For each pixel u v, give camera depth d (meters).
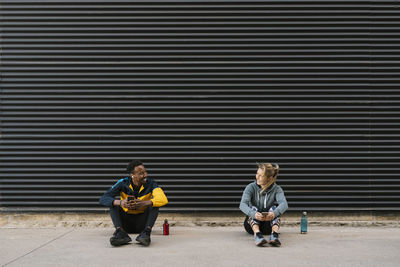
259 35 5.91
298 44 5.90
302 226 5.25
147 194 4.84
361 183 5.84
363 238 4.91
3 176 5.84
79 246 4.45
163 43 5.95
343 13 5.91
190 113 5.91
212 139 5.90
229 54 5.93
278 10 5.92
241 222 5.81
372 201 5.83
